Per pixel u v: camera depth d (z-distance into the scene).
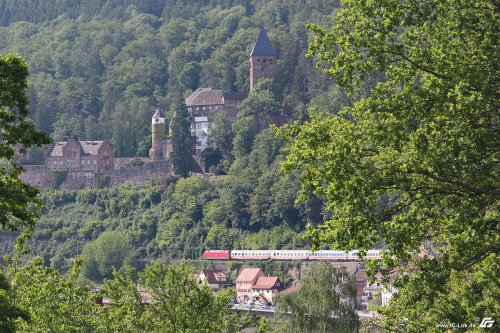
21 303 154.00
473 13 129.00
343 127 131.00
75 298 166.00
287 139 132.50
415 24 129.75
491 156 127.00
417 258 141.25
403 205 127.88
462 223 127.00
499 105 124.12
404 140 126.00
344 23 132.50
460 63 126.06
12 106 115.94
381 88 130.50
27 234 135.50
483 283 126.19
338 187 125.31
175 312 170.50
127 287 174.00
